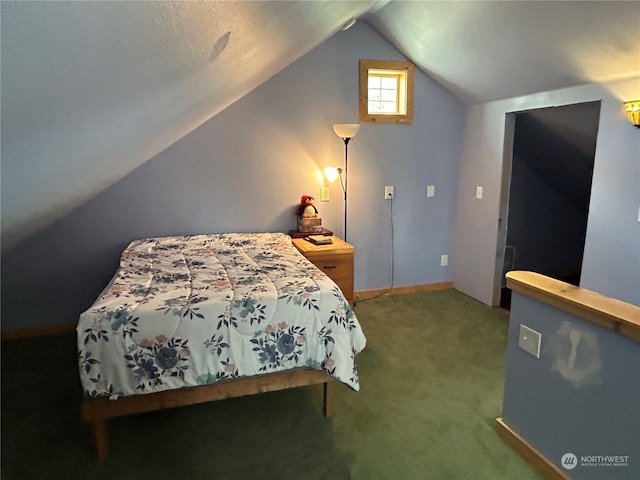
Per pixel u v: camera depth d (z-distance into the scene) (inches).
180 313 72.1
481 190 149.9
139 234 134.6
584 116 122.7
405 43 138.8
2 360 112.5
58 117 29.5
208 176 137.0
